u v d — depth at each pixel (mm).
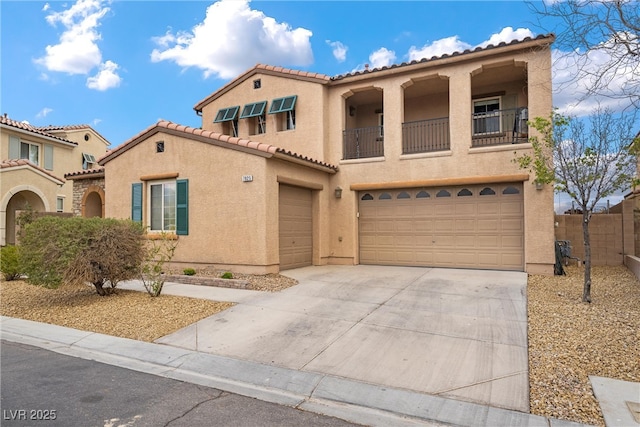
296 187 12812
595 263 12844
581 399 4164
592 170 7777
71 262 8297
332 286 9711
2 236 18750
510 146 11609
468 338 6051
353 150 15359
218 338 6320
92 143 29766
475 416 3936
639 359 5035
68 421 3779
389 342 5984
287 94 14773
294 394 4539
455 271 11727
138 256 9211
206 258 11789
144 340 6348
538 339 5879
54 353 5941
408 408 4133
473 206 12273
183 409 4102
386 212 13461
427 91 14555
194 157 12102
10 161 19766
